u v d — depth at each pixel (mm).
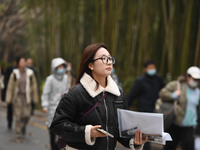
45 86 7984
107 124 3168
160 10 11250
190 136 6691
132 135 3139
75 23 15023
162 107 6676
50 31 15742
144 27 11625
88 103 3127
